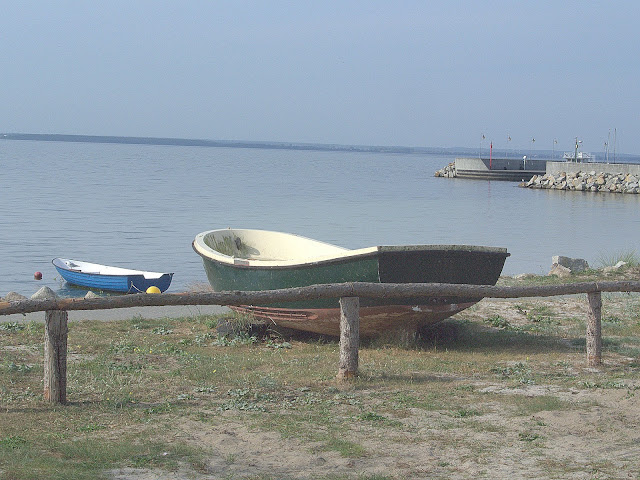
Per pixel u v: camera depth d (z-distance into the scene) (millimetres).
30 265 23688
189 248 27469
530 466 5598
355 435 6398
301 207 45344
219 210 41531
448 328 11359
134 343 10539
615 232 35781
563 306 14336
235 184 66625
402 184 75625
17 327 11203
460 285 8820
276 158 177500
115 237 29703
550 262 25516
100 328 11648
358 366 8898
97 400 7445
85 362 9156
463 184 77375
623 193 65562
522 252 28234
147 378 8453
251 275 11688
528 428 6559
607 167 69938
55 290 20453
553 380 8484
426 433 6449
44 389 7344
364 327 10938
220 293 7891
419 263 10141
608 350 10562
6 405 7168
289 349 10773
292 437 6320
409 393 7832
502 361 9805
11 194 47094
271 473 5469
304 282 10922
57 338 7250
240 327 11430
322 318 10992
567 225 38812
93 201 44062
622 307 14281
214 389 8016
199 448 5977
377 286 8406
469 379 8609
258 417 6934
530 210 47438
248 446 6094
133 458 5707
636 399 7262
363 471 5539
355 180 81812
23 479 5051
